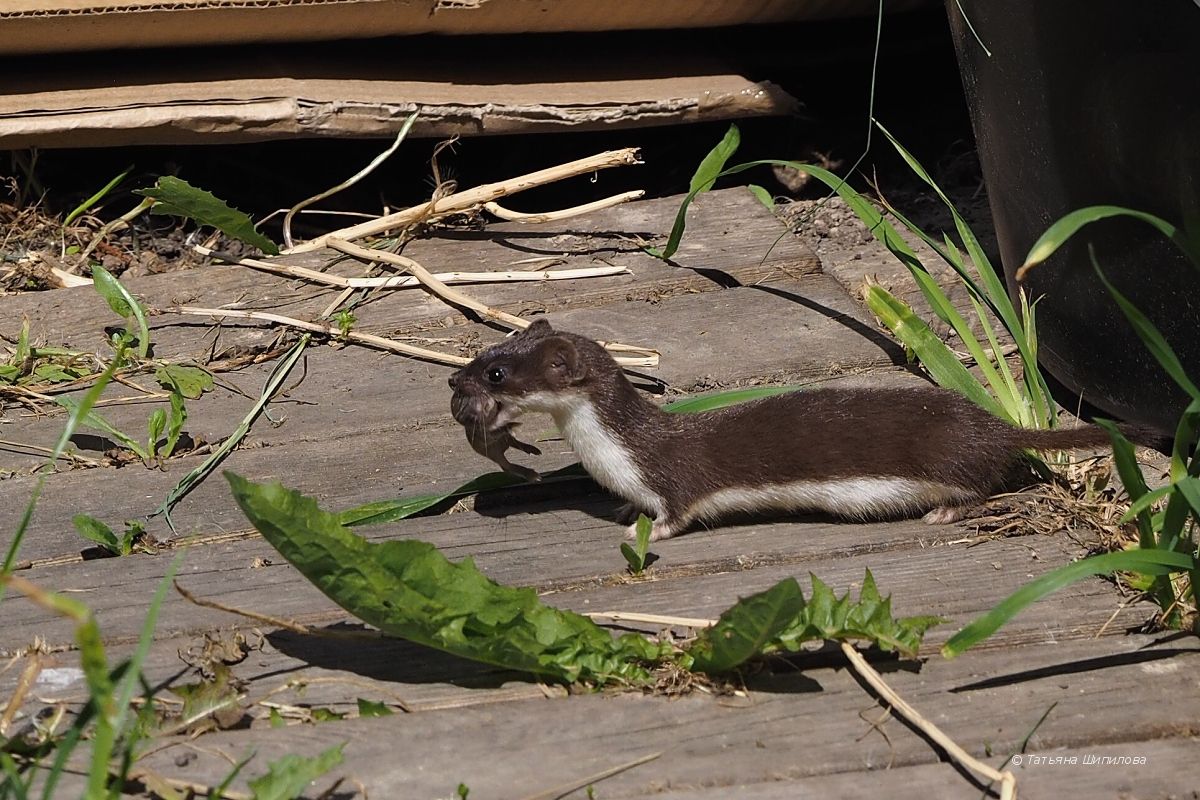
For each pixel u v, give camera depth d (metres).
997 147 9.41
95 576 7.73
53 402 9.92
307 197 13.81
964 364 10.11
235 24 12.05
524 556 7.86
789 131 14.53
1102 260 8.72
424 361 10.30
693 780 5.97
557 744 6.22
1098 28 8.08
